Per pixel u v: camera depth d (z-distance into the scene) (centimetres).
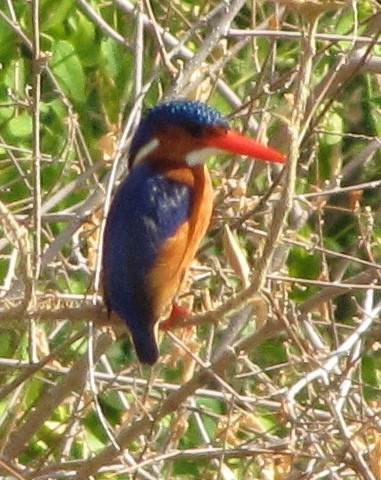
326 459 897
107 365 1109
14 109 1173
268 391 1080
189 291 953
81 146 1211
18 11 1195
